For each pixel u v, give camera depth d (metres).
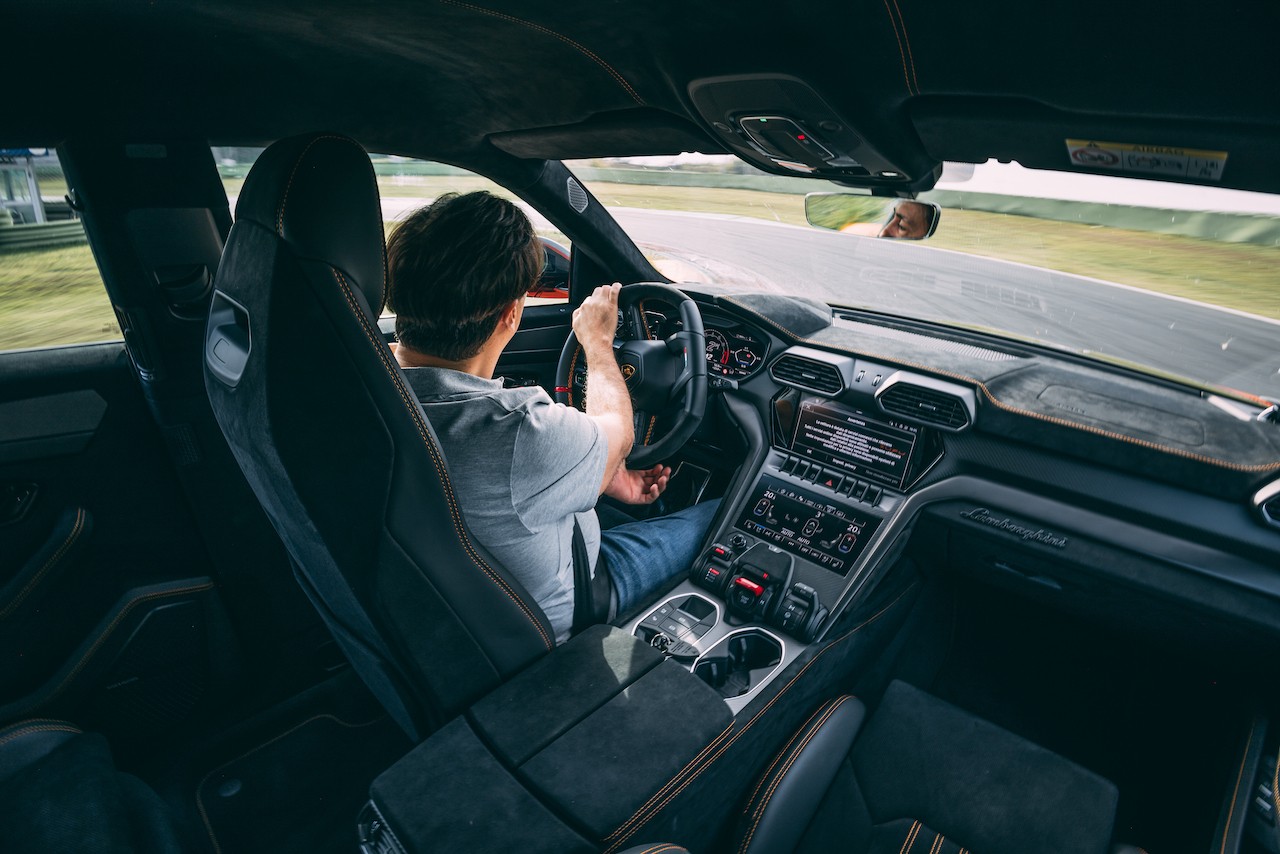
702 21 1.23
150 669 1.92
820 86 1.27
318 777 1.91
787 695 1.54
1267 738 1.71
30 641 1.74
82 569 1.80
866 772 1.61
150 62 1.39
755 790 1.46
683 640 1.67
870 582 1.88
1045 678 2.27
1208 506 1.65
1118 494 1.75
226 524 1.98
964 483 1.95
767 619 1.74
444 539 1.10
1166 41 0.93
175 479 1.91
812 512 2.03
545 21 1.28
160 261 1.70
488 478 1.16
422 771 1.11
